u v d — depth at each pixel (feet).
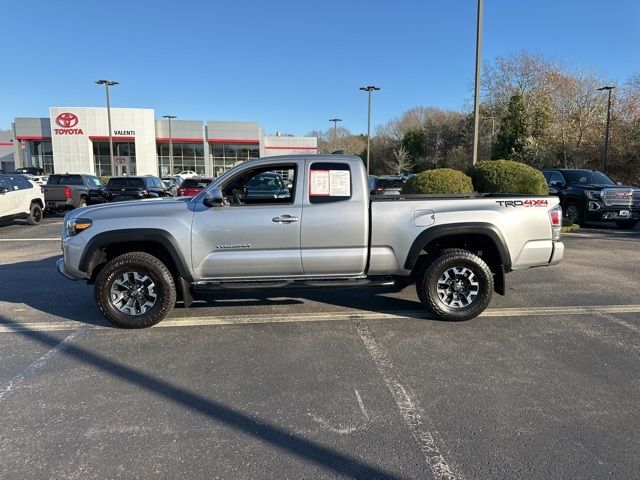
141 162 167.22
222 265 17.02
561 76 128.26
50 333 16.74
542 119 127.24
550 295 21.75
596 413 11.20
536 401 11.78
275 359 14.39
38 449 9.78
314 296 21.50
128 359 14.40
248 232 16.89
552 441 10.05
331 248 17.29
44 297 21.66
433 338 16.16
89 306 20.18
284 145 206.80
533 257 18.03
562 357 14.53
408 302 20.59
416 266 18.33
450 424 10.75
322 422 10.84
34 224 51.93
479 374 13.34
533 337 16.25
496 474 8.99
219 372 13.48
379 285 17.49
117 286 17.11
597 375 13.25
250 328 17.20
